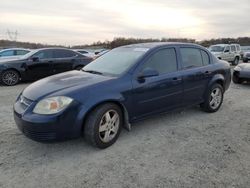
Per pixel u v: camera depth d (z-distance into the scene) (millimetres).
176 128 4812
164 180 3123
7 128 4695
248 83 10266
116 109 4016
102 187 2982
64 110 3523
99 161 3559
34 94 3742
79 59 10812
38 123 3451
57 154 3738
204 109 5734
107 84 3924
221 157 3695
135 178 3160
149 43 5078
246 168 3404
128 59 4527
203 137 4414
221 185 3029
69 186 2996
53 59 10227
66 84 3908
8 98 7133
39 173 3246
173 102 4867
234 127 4918
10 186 2980
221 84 5996
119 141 4199
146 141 4219
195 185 3023
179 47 5074
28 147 3938
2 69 9344
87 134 3781
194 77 5160
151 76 4301
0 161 3514
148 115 4512
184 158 3660
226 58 20797
